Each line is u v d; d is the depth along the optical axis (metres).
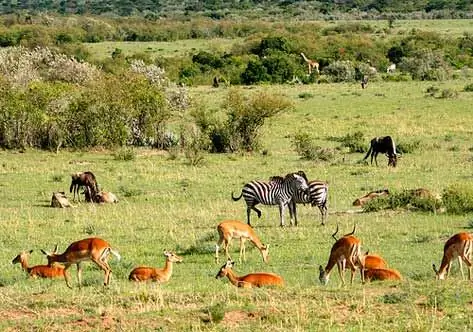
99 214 84.25
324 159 123.69
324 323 40.53
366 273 50.25
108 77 144.88
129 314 41.66
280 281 48.56
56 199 89.31
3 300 44.50
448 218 78.12
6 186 102.44
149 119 141.38
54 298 44.94
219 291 46.12
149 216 82.56
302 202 76.75
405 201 83.94
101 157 130.88
